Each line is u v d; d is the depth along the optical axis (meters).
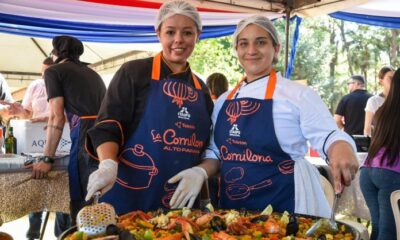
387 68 4.83
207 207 1.66
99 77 3.11
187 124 1.98
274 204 1.86
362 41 20.39
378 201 3.01
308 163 1.93
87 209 1.34
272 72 2.00
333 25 20.80
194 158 2.03
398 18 6.22
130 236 1.24
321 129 1.80
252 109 1.92
